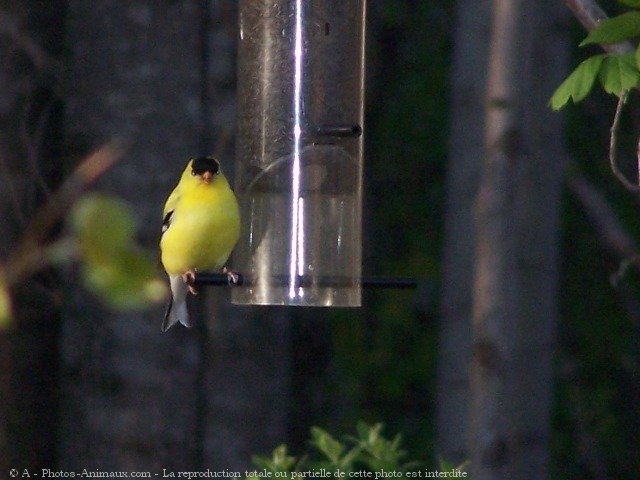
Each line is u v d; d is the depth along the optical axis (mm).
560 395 18172
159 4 12148
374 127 19266
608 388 18312
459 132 14062
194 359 12211
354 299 9648
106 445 12148
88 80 12211
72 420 12281
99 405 12164
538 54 12320
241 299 9781
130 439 12086
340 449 8281
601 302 18734
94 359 12172
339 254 9625
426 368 18500
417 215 19172
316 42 9766
